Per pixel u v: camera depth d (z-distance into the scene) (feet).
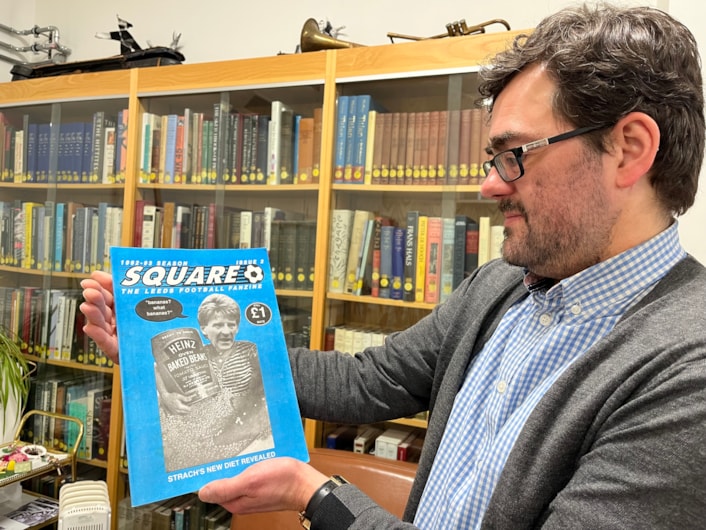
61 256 7.72
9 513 6.44
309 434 5.85
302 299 6.18
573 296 2.07
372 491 3.88
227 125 6.57
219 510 6.64
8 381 7.36
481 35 5.19
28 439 7.79
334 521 1.86
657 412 1.57
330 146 5.93
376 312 5.94
